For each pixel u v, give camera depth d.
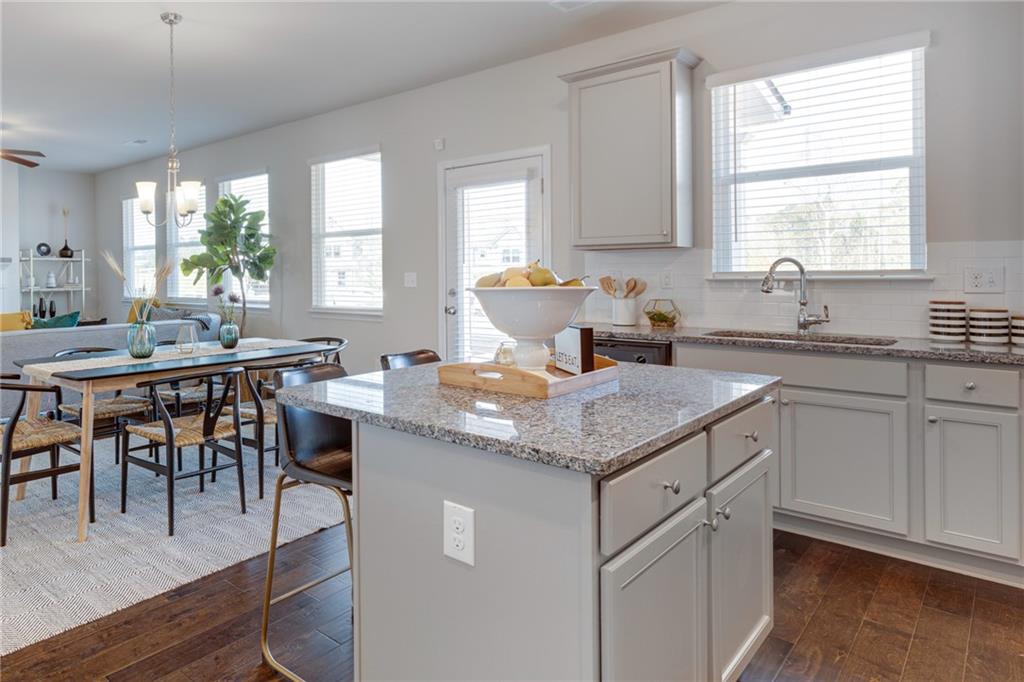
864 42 3.09
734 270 3.58
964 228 2.91
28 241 8.11
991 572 2.49
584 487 1.11
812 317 3.23
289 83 4.75
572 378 1.66
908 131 3.07
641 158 3.50
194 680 1.88
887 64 3.11
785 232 3.43
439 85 4.74
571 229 3.77
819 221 3.32
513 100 4.34
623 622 1.15
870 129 3.17
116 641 2.07
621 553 1.17
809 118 3.33
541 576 1.18
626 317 3.78
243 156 6.40
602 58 3.92
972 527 2.45
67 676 1.89
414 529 1.41
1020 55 2.75
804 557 2.71
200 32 3.78
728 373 1.97
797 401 2.82
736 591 1.62
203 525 3.00
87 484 2.84
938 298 2.98
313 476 1.80
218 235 5.82
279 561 2.64
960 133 2.90
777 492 2.90
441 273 4.81
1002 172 2.81
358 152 5.32
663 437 1.24
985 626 2.17
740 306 3.53
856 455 2.69
